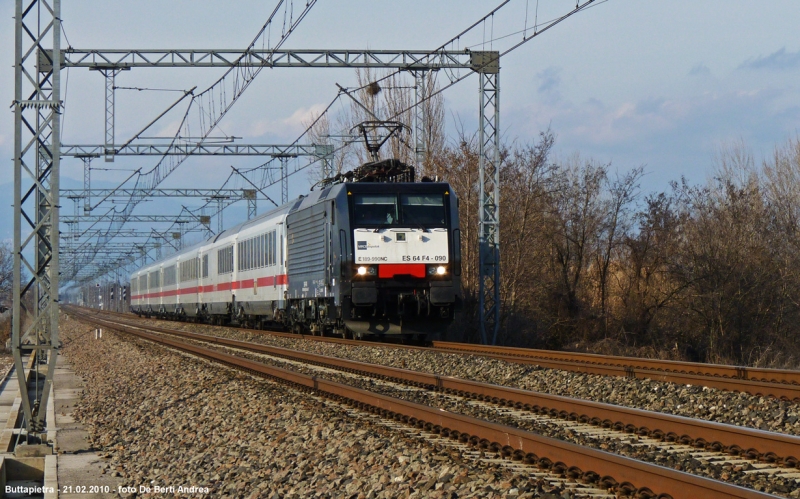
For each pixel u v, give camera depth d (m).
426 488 9.25
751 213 47.69
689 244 47.81
